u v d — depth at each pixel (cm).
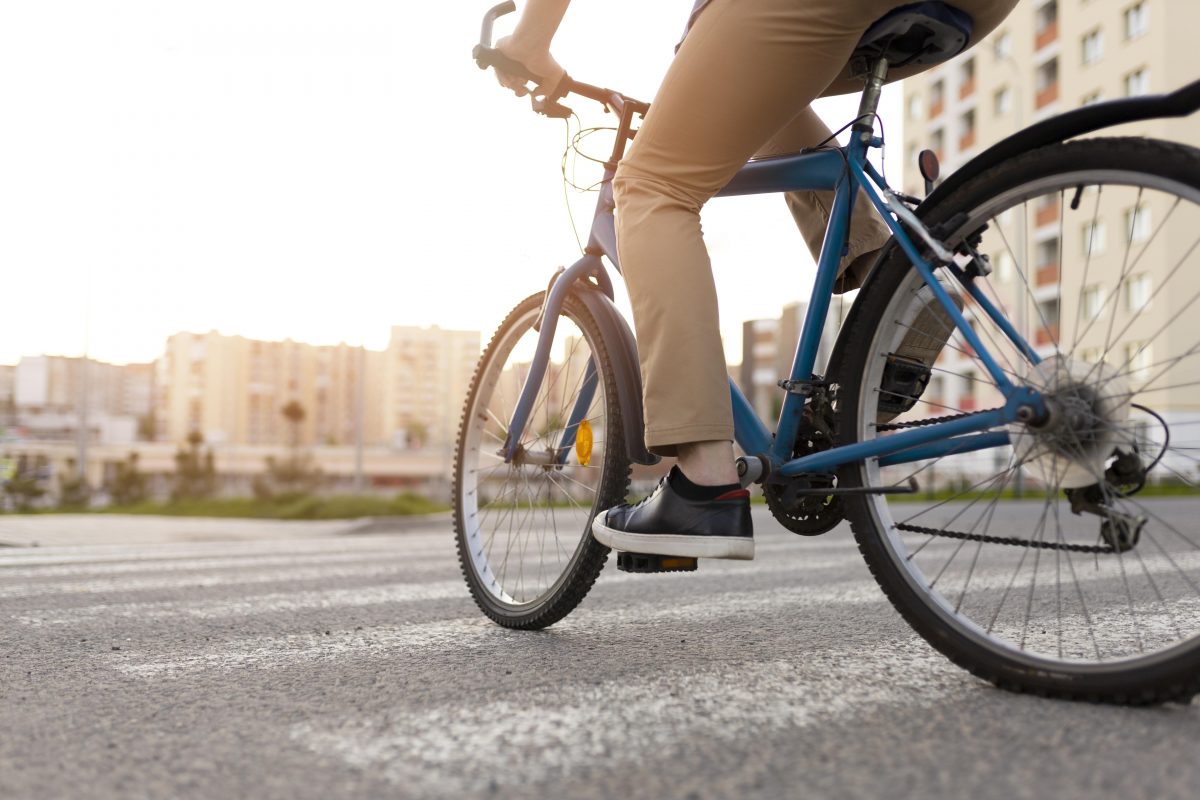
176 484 3403
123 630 238
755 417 194
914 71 191
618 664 185
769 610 262
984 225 163
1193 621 216
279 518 1825
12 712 153
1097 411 145
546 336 238
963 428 158
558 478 237
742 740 128
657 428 181
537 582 237
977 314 167
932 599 166
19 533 839
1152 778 108
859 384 177
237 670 186
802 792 106
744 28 168
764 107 174
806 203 208
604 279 239
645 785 110
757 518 1145
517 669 181
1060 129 151
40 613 270
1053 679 147
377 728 139
